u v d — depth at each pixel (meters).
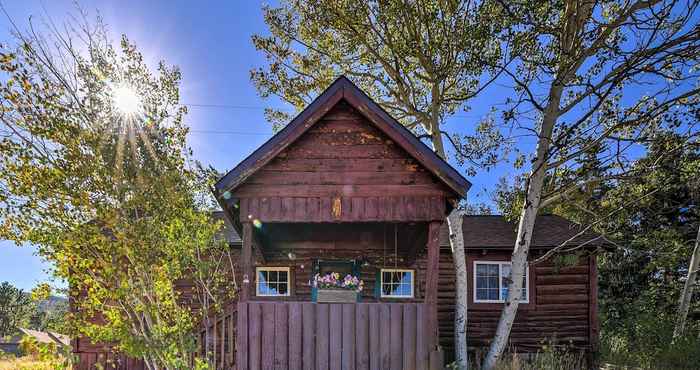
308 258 11.81
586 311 12.41
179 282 10.92
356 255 11.74
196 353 7.78
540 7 10.70
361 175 7.75
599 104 10.34
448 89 13.27
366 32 12.85
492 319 12.39
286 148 7.80
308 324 7.35
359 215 7.65
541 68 11.09
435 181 7.68
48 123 5.85
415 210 7.63
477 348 12.16
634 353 12.30
